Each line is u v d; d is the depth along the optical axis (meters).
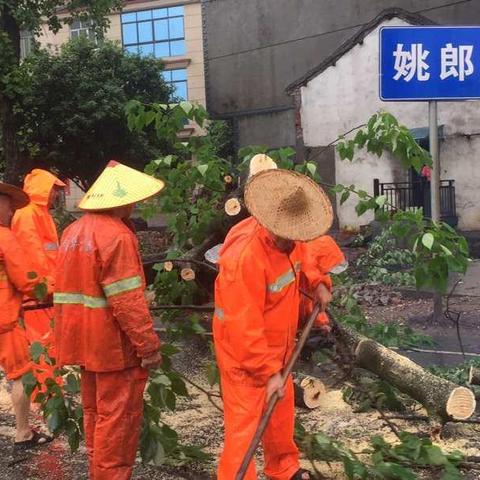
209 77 23.67
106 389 3.36
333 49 21.25
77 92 18.27
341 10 20.91
